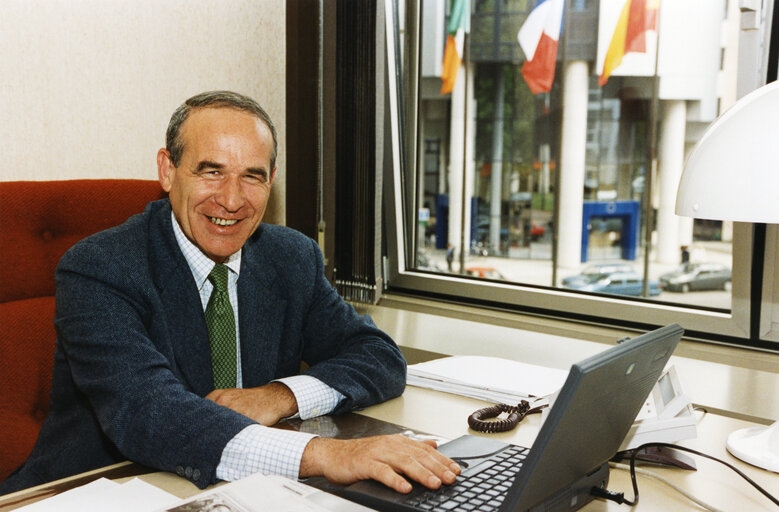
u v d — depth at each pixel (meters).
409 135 2.17
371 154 1.93
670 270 11.75
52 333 1.18
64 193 1.22
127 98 1.64
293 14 2.01
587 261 13.66
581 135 13.31
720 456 0.90
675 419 0.89
